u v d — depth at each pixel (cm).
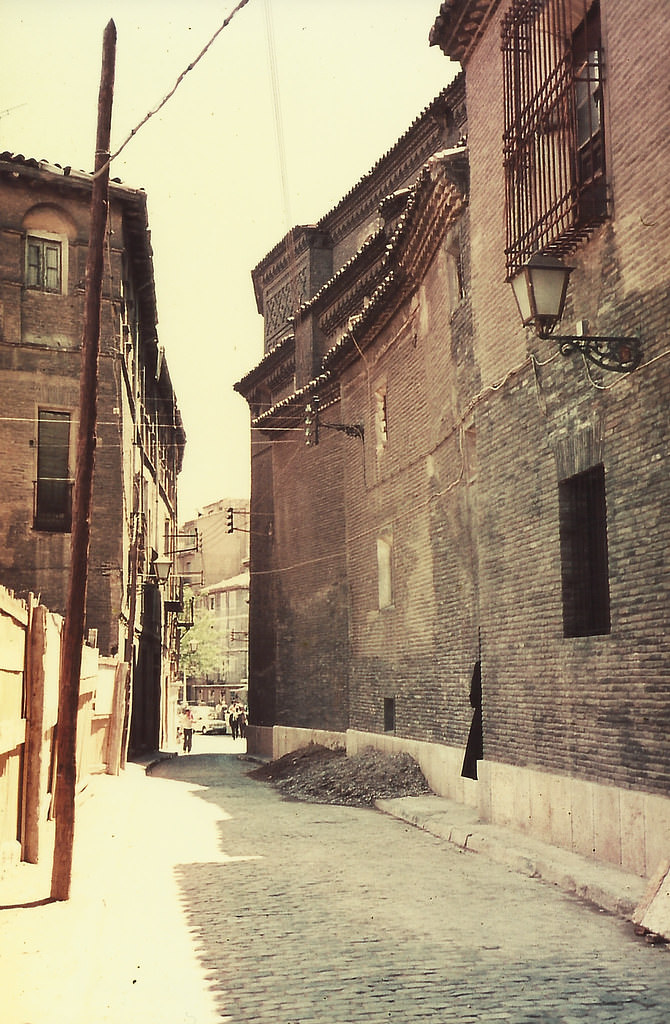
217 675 8706
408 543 1986
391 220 2475
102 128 952
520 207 1220
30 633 1050
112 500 2455
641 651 990
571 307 1141
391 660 2094
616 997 612
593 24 1123
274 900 919
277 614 3177
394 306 2062
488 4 1362
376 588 2222
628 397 1020
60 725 879
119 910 873
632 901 846
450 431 1675
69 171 2489
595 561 1164
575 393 1138
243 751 4338
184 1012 584
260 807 1758
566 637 1166
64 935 727
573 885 954
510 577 1326
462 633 1638
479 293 1443
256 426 3384
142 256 2759
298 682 2978
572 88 1084
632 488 1012
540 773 1212
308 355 3058
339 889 972
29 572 2389
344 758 2323
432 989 630
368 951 729
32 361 2442
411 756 1923
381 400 2248
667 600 945
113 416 2477
